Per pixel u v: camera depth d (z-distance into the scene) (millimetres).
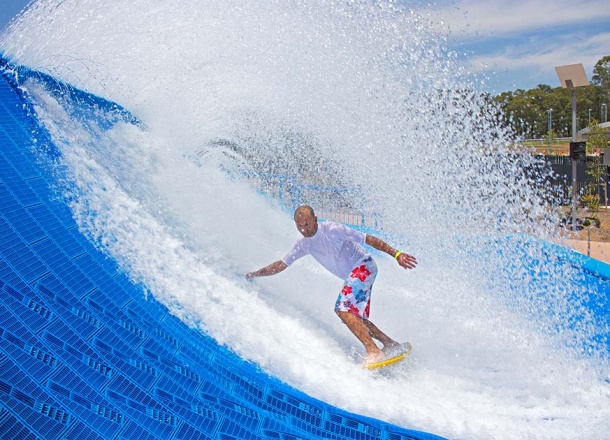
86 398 2762
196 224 5539
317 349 4445
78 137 5371
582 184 20672
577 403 4301
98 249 4141
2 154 4445
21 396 2576
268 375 3709
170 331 3729
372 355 4332
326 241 4598
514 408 4105
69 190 4539
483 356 4957
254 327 4352
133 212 4926
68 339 3133
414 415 3656
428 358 4750
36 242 3797
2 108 4988
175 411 2957
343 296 4527
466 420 3729
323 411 3381
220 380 3420
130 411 2826
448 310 5906
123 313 3670
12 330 2959
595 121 22500
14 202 4035
